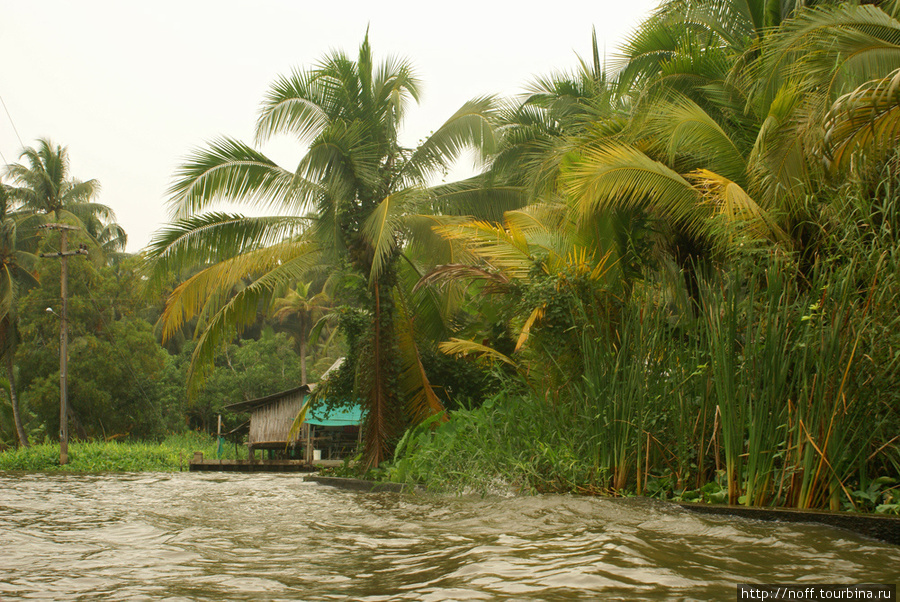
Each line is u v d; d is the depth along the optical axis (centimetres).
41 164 3591
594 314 674
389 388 1223
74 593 261
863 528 379
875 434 455
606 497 528
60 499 839
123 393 3569
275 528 482
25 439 3300
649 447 575
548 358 749
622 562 278
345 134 1218
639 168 770
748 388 489
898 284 446
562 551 308
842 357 444
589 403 614
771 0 1007
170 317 1336
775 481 473
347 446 3100
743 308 533
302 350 4775
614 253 914
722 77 898
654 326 604
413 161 1344
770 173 710
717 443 532
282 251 1386
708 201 729
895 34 641
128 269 3553
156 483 1300
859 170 559
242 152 1208
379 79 1352
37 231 3825
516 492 624
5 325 3291
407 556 336
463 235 937
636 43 1068
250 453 2959
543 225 1001
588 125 961
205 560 341
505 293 880
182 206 1200
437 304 1458
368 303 1252
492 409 862
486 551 317
